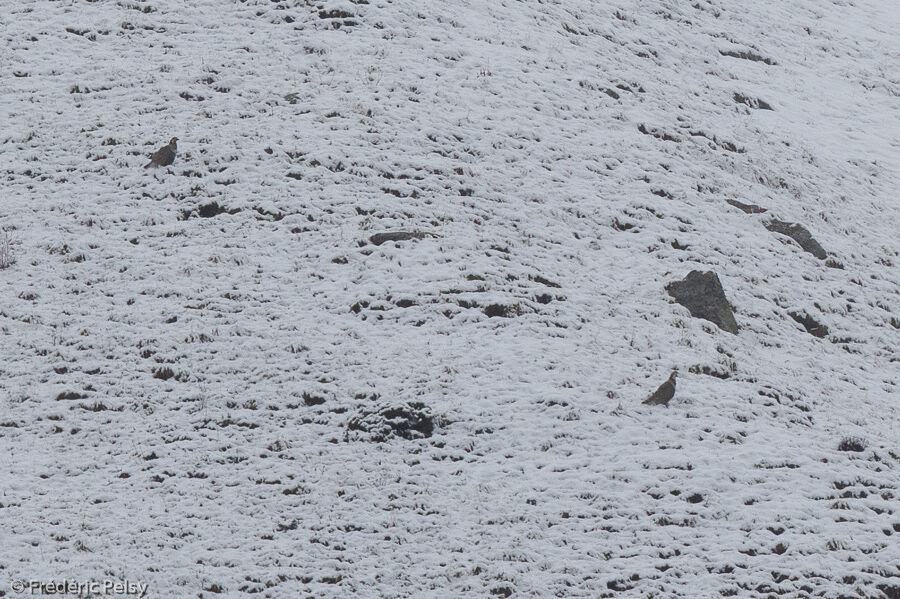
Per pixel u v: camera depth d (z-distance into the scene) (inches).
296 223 3174.2
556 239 3299.7
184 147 3469.5
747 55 5413.4
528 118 3939.5
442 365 2618.1
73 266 2940.5
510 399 2509.8
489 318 2827.3
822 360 3016.7
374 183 3390.7
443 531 2097.7
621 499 2198.6
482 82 4101.9
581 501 2194.9
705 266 3307.1
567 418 2458.2
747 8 5974.4
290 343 2659.9
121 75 3914.9
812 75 5452.8
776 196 3978.8
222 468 2251.5
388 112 3762.3
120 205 3233.3
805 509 2170.3
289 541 2044.8
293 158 3459.6
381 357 2635.3
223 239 3093.0
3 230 3085.6
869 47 6003.9
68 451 2281.0
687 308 3036.4
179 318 2731.3
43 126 3614.7
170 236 3105.3
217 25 4306.1
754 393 2645.2
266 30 4291.3
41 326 2682.1
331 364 2598.4
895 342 3250.5
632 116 4178.2
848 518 2153.1
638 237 3412.9
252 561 1975.9
